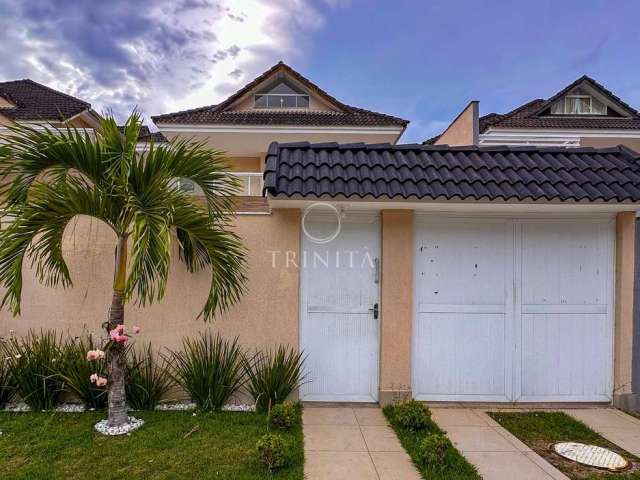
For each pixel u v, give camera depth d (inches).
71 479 141.1
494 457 164.2
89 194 166.6
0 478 140.9
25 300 215.5
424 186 194.4
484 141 390.3
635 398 217.3
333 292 223.5
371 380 223.1
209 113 576.4
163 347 215.9
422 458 155.5
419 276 225.0
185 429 179.8
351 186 191.6
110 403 178.5
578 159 220.5
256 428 182.1
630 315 221.5
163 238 153.4
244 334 217.5
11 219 194.9
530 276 226.7
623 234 221.6
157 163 168.7
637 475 151.9
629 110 676.7
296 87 637.3
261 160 609.3
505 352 225.5
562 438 183.0
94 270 215.9
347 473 150.3
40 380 197.5
